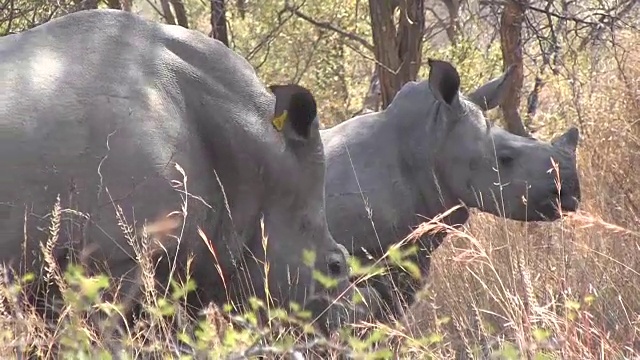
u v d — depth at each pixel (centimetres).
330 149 1897
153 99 1405
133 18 1465
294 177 1524
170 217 1382
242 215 1505
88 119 1346
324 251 1557
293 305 1380
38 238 1307
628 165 2370
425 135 1897
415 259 1877
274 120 1488
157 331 1343
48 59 1370
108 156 1344
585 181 2319
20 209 1297
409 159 1898
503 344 1348
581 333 1373
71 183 1320
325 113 3453
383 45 2678
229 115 1491
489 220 2048
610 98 2561
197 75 1478
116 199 1343
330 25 3058
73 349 1171
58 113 1331
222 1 2856
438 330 1411
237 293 1515
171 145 1402
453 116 1891
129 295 1352
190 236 1430
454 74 1875
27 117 1314
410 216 1878
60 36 1407
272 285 1523
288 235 1529
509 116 2770
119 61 1408
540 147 1912
